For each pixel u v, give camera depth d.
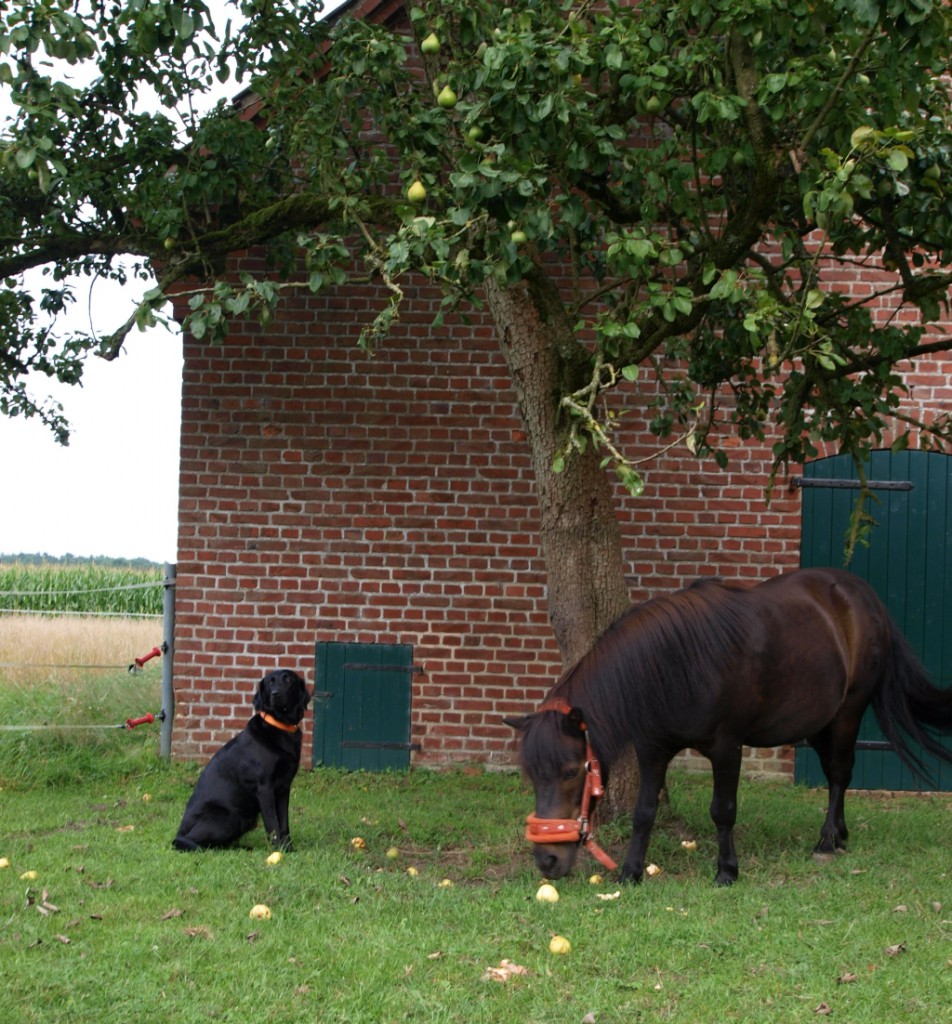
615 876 5.64
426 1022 3.74
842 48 5.87
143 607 13.05
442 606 8.81
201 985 4.04
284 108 7.37
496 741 8.76
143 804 7.55
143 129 7.58
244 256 8.91
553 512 6.65
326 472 8.87
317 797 7.88
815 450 6.70
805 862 6.05
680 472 8.78
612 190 6.75
